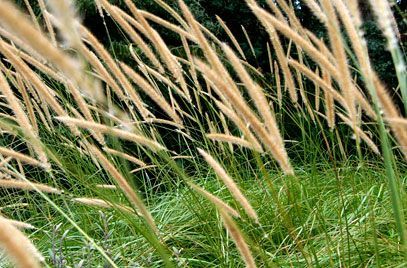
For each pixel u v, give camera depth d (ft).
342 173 9.70
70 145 8.23
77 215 9.69
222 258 6.72
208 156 3.94
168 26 8.21
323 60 4.04
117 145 4.33
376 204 8.69
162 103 6.38
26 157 5.68
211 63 4.60
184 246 8.64
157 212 11.16
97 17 23.13
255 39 26.25
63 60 2.11
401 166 11.87
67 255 7.21
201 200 9.96
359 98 4.64
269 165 12.44
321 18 4.61
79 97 5.82
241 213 8.34
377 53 23.80
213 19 26.20
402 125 3.34
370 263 6.97
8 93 4.67
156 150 4.68
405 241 3.05
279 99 10.17
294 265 7.18
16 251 1.62
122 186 4.11
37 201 11.09
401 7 20.30
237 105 3.68
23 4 19.02
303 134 9.96
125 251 7.97
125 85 5.72
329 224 8.28
